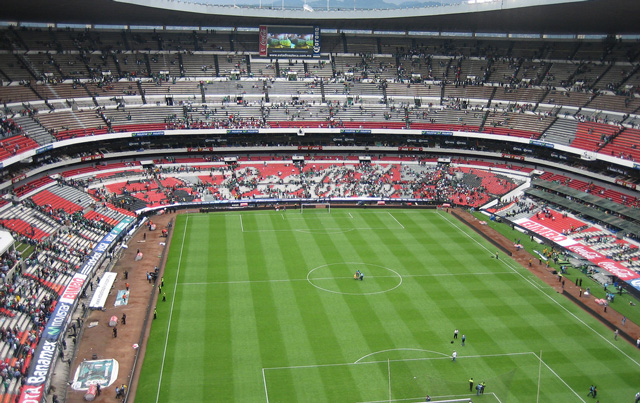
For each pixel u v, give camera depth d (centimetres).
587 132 12400
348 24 15325
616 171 11500
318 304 7475
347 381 5788
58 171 11562
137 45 14688
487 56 15538
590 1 10512
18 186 10150
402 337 6662
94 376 5788
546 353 6412
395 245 9819
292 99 14525
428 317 7169
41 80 12644
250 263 8838
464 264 9006
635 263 8956
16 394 5262
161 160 13150
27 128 10975
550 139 12675
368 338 6625
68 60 13500
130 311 7219
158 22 14462
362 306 7438
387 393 5594
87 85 13150
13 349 5881
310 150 14088
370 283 8169
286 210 11844
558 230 10444
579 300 7800
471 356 6297
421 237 10275
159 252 9281
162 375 5831
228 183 12638
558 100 13675
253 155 13875
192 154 13638
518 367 6106
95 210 10444
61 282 7631
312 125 13850
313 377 5844
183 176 12719
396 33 16312
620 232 9906
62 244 8675
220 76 14700
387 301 7606
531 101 13975
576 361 6272
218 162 13425
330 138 14300
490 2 12344
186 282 8088
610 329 7044
